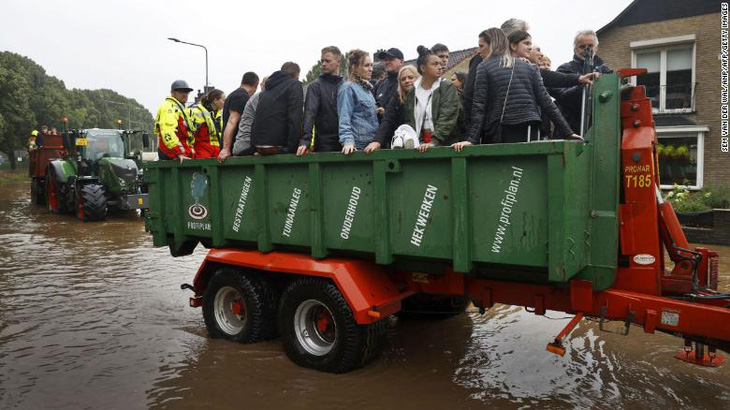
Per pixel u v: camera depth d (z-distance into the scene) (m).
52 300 6.65
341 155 4.12
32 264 8.89
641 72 3.66
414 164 3.81
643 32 16.27
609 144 3.58
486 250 3.56
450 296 5.11
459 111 4.51
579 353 4.71
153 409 3.76
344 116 4.55
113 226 13.69
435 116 4.32
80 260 9.24
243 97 5.60
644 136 3.61
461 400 3.84
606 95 3.59
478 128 4.04
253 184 4.82
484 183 3.53
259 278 4.96
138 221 14.71
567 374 4.27
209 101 6.96
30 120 46.22
